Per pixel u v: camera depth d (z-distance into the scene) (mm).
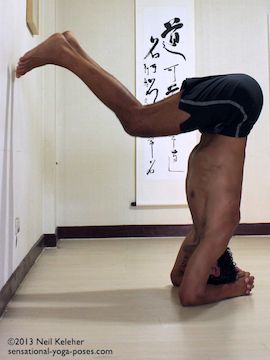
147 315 1457
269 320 1405
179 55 3123
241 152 1611
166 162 3135
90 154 3145
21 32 1896
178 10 3119
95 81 1688
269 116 3229
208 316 1446
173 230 3152
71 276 2012
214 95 1510
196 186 1655
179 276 1788
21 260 1929
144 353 1144
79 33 3135
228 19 3205
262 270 2104
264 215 3221
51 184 2793
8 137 1616
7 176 1603
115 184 3154
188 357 1118
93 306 1561
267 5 3236
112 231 3133
